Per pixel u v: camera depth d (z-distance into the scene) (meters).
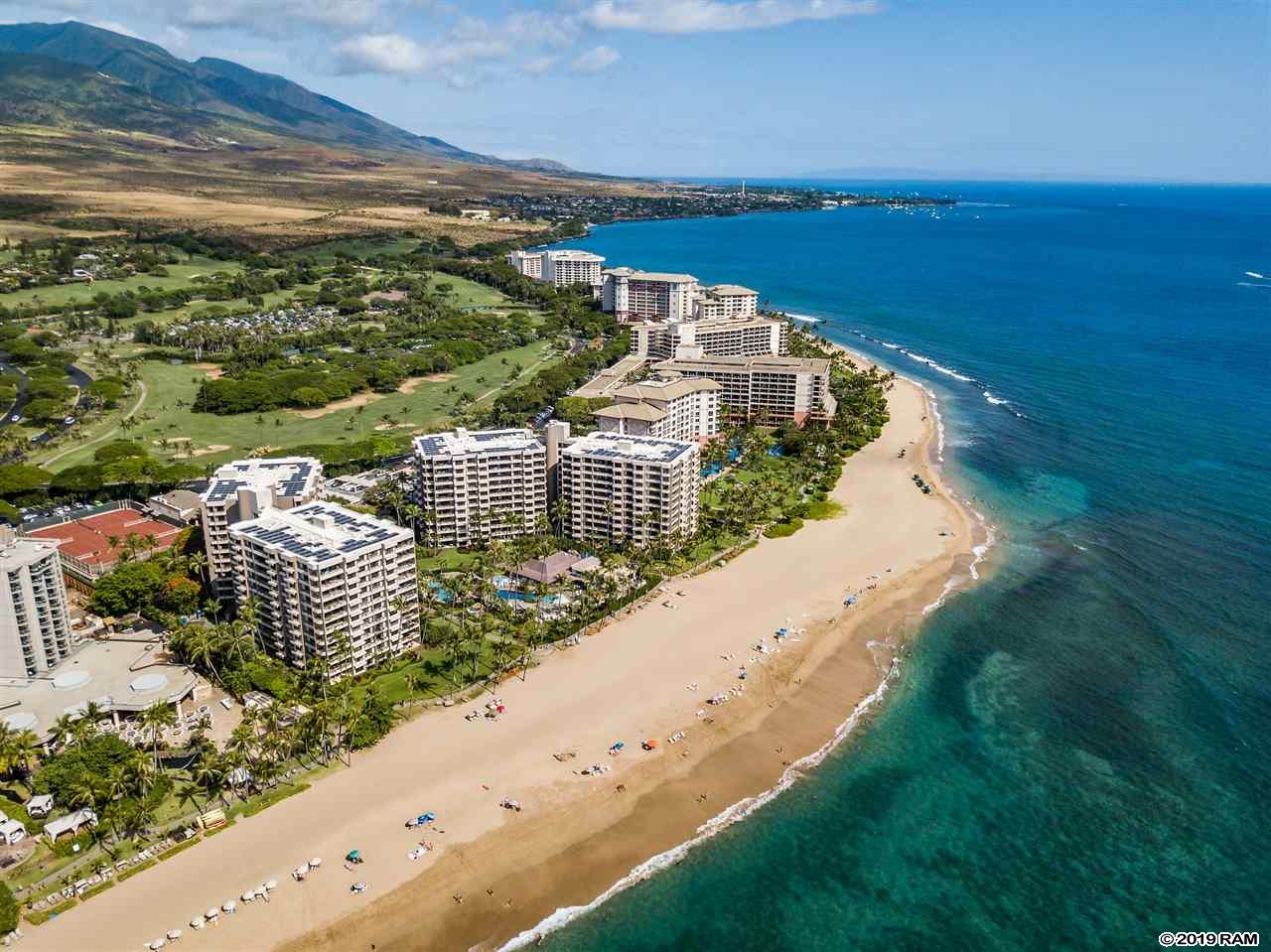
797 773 161.38
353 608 181.75
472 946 125.81
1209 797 154.50
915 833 147.75
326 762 160.38
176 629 186.25
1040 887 137.00
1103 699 181.75
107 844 140.75
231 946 123.31
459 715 174.50
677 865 140.88
